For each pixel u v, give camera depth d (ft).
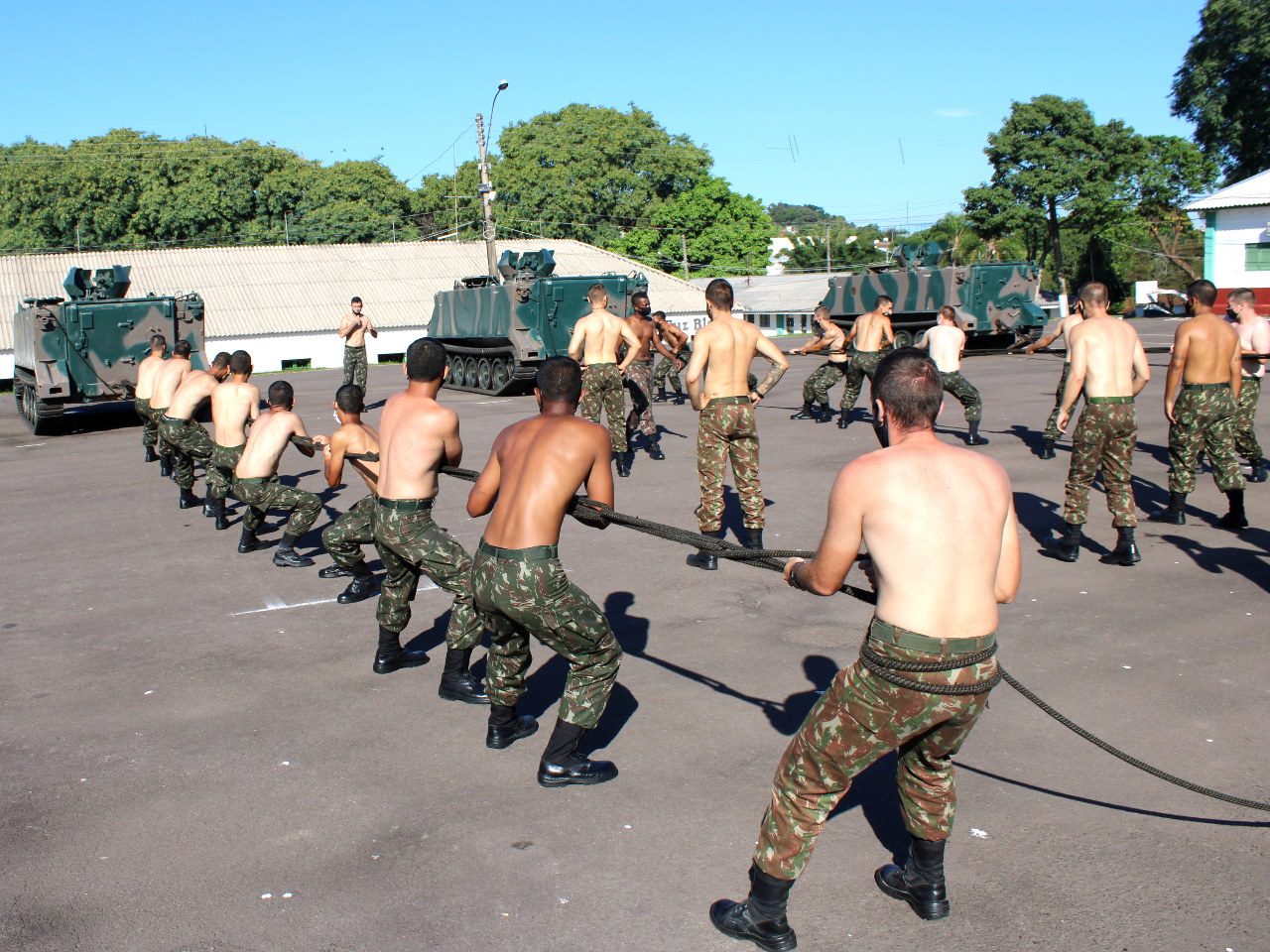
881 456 11.10
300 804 15.06
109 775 16.20
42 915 12.40
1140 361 25.29
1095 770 15.34
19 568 29.66
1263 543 27.07
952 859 13.12
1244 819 13.84
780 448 44.78
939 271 89.71
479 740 17.10
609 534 30.60
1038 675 18.95
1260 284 128.26
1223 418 28.04
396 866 13.33
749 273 243.40
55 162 205.67
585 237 227.61
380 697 19.10
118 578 28.22
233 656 21.57
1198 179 191.31
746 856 13.28
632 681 19.27
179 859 13.65
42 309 59.31
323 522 34.37
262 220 215.72
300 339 142.92
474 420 57.21
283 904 12.53
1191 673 18.78
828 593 11.62
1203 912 11.82
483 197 120.26
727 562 27.04
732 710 17.81
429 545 18.63
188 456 37.42
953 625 10.67
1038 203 184.75
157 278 151.64
